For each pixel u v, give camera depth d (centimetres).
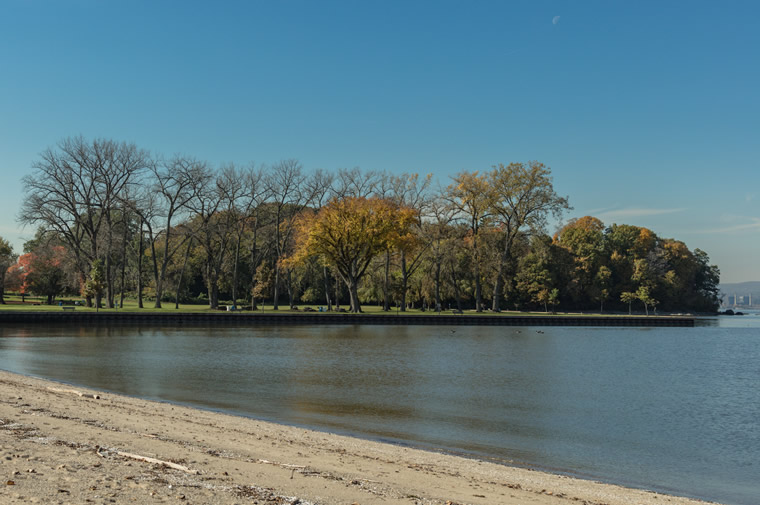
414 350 4947
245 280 10781
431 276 9719
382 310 10106
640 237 13600
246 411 2267
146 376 3175
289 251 9275
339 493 1076
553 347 5581
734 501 1380
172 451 1322
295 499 995
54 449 1199
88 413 1805
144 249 10438
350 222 7956
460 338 6369
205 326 7212
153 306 9331
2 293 9488
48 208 7438
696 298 14300
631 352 5297
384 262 9362
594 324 9206
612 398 2819
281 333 6469
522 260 11169
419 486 1205
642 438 2012
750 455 1809
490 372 3659
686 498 1346
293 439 1670
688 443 1953
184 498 933
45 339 5275
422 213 8994
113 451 1231
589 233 12875
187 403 2405
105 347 4662
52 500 860
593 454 1784
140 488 965
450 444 1834
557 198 8950
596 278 12306
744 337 7488
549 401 2692
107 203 7675
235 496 977
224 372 3406
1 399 1925
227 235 9119
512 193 8956
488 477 1382
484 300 11694
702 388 3222
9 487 905
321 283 11181
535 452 1781
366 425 2080
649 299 12094
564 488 1336
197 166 8150
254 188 8444
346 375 3378
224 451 1396
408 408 2438
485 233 9506
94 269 7456
